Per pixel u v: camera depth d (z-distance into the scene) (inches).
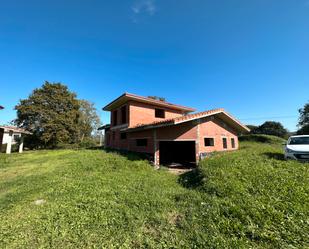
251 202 179.6
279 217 152.5
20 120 971.9
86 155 535.5
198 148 429.7
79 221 167.6
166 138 463.5
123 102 653.9
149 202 207.2
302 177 228.8
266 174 248.1
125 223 164.2
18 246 136.2
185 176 336.8
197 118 432.1
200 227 153.6
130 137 632.4
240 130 669.3
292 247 122.2
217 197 204.8
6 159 552.7
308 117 1359.5
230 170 277.9
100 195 225.9
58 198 222.5
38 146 1072.2
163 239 141.4
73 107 1114.1
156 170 399.2
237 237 138.0
